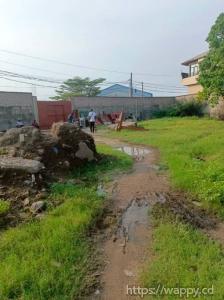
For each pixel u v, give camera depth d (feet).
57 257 14.65
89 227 17.87
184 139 47.62
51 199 21.72
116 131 68.03
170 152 37.93
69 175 28.19
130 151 42.55
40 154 28.04
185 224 18.10
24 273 13.28
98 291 12.80
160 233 16.84
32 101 86.74
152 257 14.84
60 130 31.71
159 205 20.68
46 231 16.96
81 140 32.42
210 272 13.16
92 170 30.78
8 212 19.48
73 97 99.09
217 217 20.20
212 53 79.66
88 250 15.62
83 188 24.49
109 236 17.28
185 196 23.43
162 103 120.26
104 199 22.41
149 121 94.02
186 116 107.34
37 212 19.76
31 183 23.35
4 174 23.61
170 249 15.17
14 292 12.48
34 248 15.33
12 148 28.94
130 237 16.99
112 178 27.99
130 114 107.86
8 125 80.23
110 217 19.39
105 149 42.19
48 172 26.81
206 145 40.01
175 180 26.00
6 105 79.87
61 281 13.01
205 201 21.86
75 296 12.47
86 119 91.35
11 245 15.71
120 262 14.70
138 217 19.40
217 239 16.99
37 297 12.13
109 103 107.65
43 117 91.91
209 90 82.23
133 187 25.21
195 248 15.19
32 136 29.78
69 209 19.76
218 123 74.69
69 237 16.19
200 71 84.17
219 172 24.64
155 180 27.09
